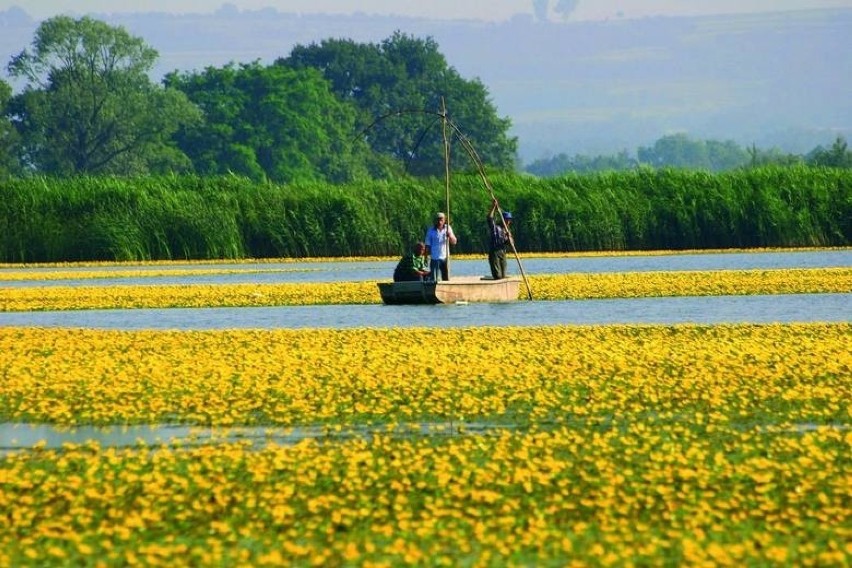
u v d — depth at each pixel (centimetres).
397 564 4631
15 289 17950
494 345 10269
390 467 6091
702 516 5141
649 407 7581
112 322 13312
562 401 7781
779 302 14338
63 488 5719
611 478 5738
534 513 5262
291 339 10919
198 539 4994
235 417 7425
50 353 10194
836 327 11288
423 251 15262
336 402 7812
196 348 10362
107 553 4800
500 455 6209
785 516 5147
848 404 7525
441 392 8062
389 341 10656
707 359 9275
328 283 18475
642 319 12669
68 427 7238
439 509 5300
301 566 4638
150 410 7644
